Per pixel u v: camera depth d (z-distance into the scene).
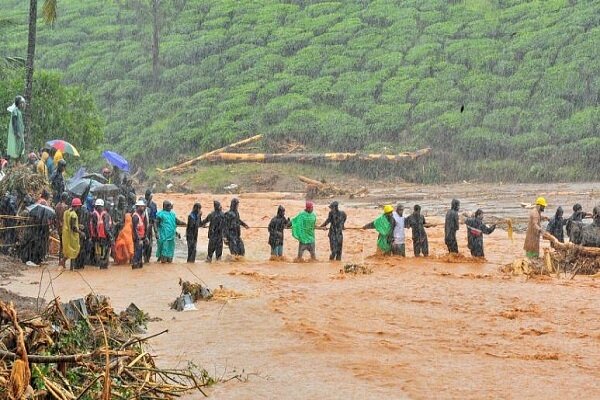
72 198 57.38
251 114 173.88
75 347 26.89
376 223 58.72
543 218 58.69
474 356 31.12
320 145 160.50
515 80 171.75
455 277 49.72
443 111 164.88
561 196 112.56
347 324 36.53
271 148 157.50
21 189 56.09
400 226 58.84
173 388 26.05
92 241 52.19
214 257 59.59
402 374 28.56
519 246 66.12
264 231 76.00
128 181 66.75
